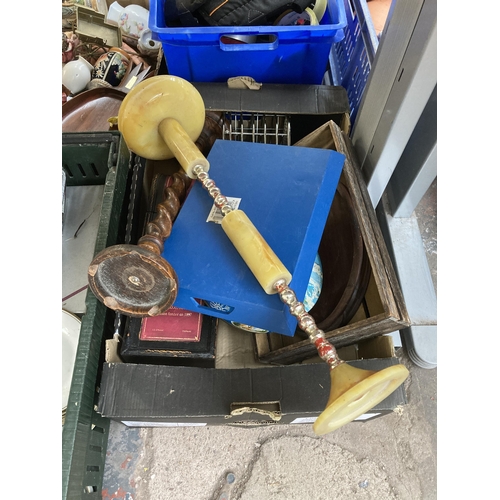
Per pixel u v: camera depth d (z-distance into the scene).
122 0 1.47
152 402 0.72
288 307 0.62
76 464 0.73
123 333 0.82
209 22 0.99
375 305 0.83
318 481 0.96
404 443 1.00
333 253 0.91
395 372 0.51
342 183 0.91
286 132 1.00
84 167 1.04
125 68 1.34
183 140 0.73
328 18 1.10
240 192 0.75
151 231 0.69
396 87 0.72
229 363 0.94
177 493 0.95
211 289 0.67
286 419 0.83
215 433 1.00
